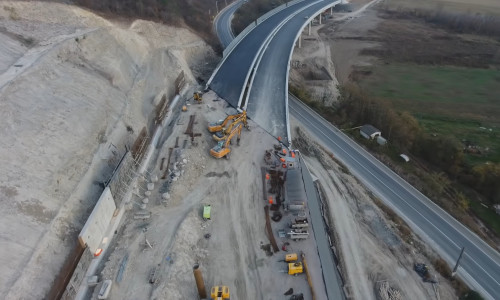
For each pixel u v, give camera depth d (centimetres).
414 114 6041
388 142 5091
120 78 4591
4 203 2548
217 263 3020
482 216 3947
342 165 4550
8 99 3080
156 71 5362
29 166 2844
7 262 2331
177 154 4016
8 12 4250
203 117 4741
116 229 3177
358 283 3036
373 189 4181
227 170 3950
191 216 3328
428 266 3272
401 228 3644
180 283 2766
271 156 4153
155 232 3142
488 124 5756
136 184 3578
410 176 4384
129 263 2855
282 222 3378
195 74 6381
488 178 4172
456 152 4547
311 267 2975
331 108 5903
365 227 3581
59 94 3572
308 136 5044
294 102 5944
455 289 3105
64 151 3186
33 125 3102
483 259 3362
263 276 2927
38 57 3762
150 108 4716
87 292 2661
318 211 3522
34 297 2342
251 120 4741
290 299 2755
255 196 3641
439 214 3850
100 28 4872
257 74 5894
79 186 3125
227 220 3391
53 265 2570
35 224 2622
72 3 5400
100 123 3759
